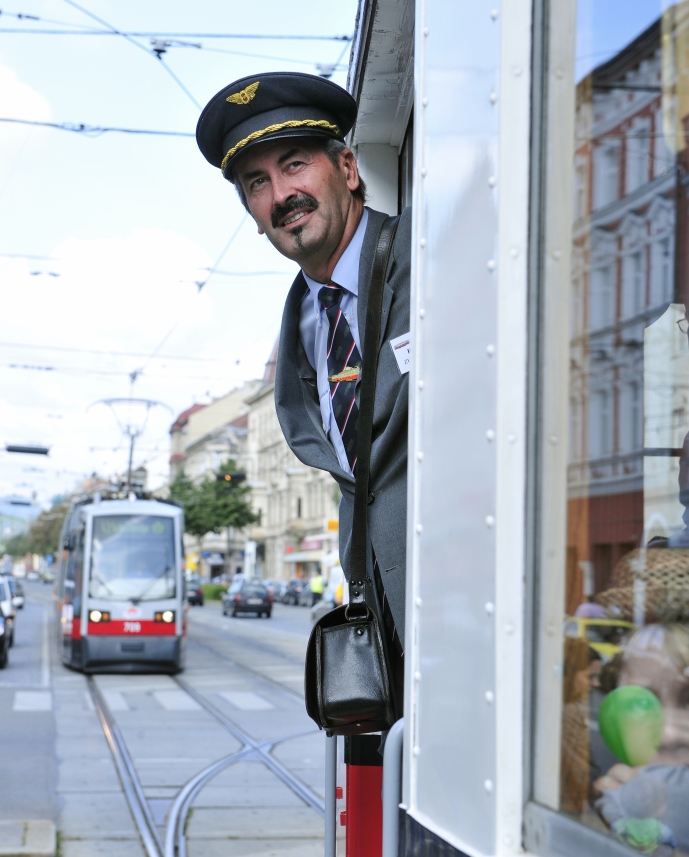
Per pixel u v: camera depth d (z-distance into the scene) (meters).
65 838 6.23
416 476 1.37
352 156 2.03
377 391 1.81
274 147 1.96
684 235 1.07
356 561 1.83
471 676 1.15
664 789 1.02
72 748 9.70
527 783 1.06
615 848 0.93
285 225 1.98
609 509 1.05
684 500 1.07
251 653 22.52
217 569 75.00
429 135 1.37
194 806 7.18
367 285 1.90
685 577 1.04
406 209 1.88
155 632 17.05
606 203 1.06
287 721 11.70
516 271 1.11
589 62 1.07
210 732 10.83
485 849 1.09
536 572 1.07
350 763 2.08
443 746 1.22
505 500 1.10
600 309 1.05
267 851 6.04
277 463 66.50
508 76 1.13
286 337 2.16
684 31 1.06
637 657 1.04
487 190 1.16
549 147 1.09
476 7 1.20
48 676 16.83
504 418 1.11
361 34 2.17
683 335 1.07
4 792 7.53
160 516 17.78
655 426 1.07
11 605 24.28
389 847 1.39
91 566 17.28
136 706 13.02
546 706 1.05
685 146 1.07
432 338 1.32
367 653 1.80
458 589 1.19
